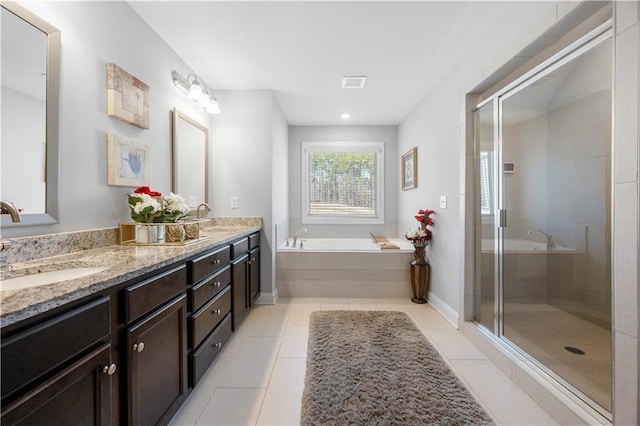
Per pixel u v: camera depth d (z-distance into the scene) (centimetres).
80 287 79
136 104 176
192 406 148
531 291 208
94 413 85
